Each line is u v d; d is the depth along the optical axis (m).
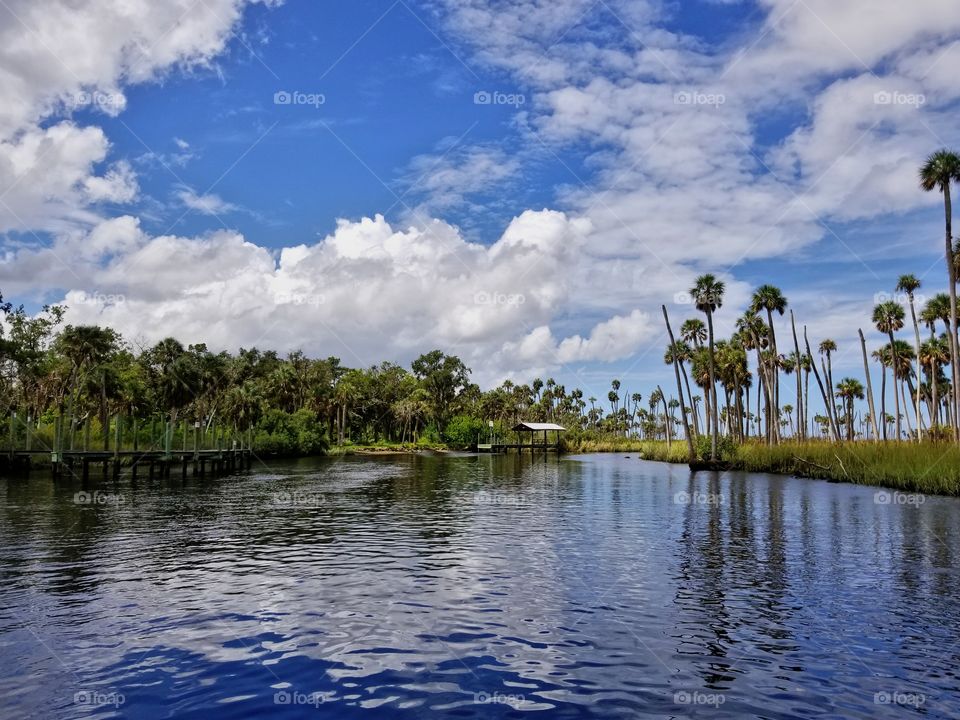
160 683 9.79
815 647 11.30
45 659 10.77
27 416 61.59
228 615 13.24
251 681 9.88
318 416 114.06
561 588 15.41
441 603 14.12
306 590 15.24
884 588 15.34
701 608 13.70
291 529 24.73
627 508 31.47
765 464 57.81
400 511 30.45
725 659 10.77
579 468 67.31
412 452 116.38
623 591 15.12
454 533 23.77
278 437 93.62
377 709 8.89
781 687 9.63
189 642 11.60
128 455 51.00
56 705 9.03
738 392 80.81
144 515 28.64
